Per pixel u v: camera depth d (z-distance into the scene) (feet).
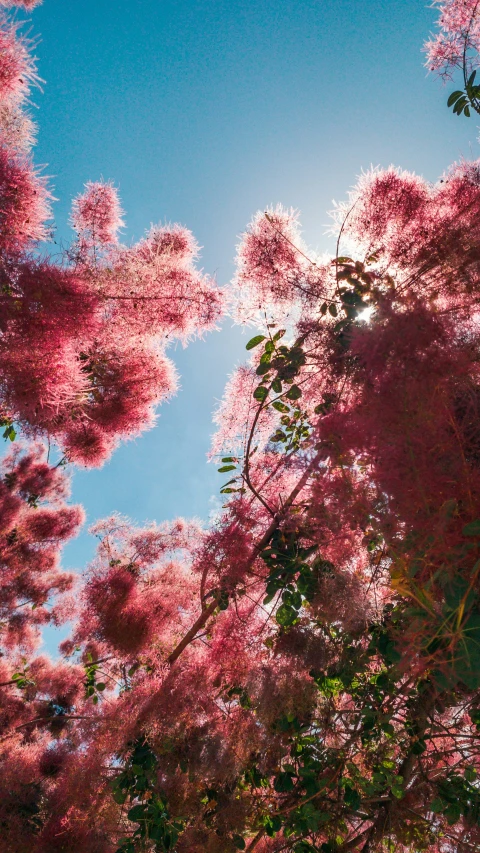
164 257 12.64
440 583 5.95
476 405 6.43
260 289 10.99
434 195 10.52
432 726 8.81
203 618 10.79
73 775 11.26
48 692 17.87
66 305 9.89
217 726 10.14
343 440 6.77
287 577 9.11
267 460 11.31
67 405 12.10
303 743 9.38
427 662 5.82
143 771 9.63
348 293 9.35
